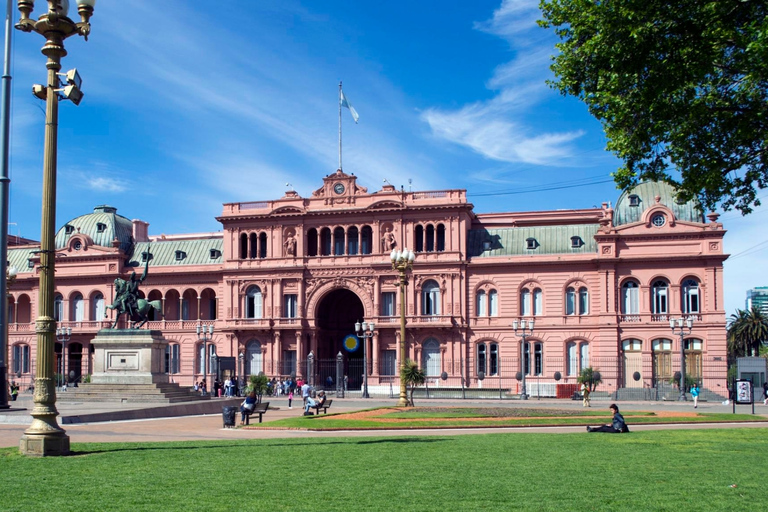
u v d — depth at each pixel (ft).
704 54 106.93
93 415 149.38
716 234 303.07
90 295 373.40
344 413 177.27
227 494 64.54
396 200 334.65
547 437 116.16
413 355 330.13
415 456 90.02
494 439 112.37
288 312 346.13
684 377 272.72
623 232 312.50
